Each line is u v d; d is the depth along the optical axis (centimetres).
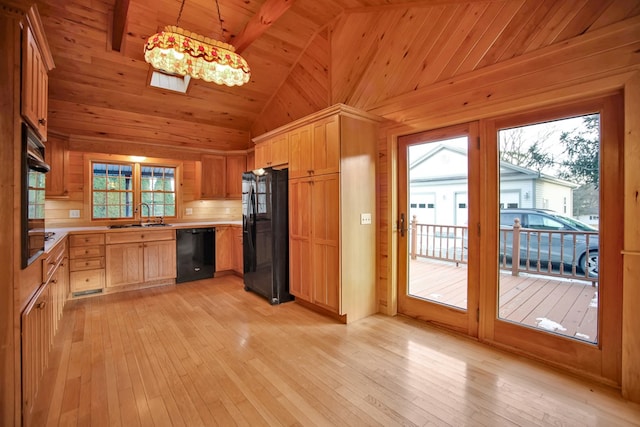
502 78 230
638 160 175
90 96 384
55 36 317
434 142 287
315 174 314
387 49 313
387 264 316
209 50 254
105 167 439
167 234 431
